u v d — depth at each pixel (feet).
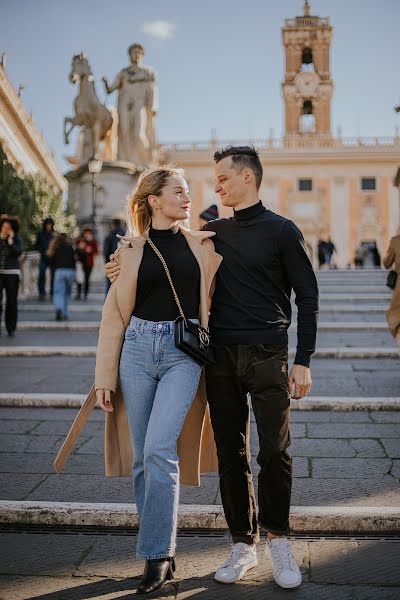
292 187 181.16
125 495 12.45
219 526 11.26
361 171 180.04
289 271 9.82
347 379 22.49
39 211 73.46
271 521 9.62
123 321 9.93
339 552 10.33
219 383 9.84
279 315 9.82
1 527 11.43
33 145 96.94
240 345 9.62
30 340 31.14
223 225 10.28
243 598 9.04
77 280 48.01
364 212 179.73
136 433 9.73
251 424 17.88
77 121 73.15
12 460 14.48
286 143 183.42
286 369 9.77
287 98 198.70
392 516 10.96
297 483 12.92
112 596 9.09
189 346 9.39
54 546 10.65
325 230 179.42
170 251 9.87
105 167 70.38
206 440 10.55
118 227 41.91
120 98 75.82
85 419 9.97
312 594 9.11
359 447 15.26
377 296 44.65
